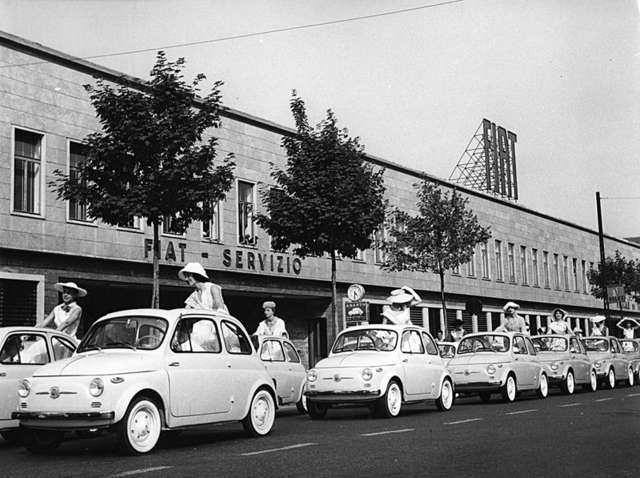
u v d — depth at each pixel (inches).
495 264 1961.1
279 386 669.9
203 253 1091.9
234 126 1174.3
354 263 1417.3
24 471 361.4
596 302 2571.4
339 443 453.7
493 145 2037.4
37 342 494.3
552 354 951.6
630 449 415.5
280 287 1238.3
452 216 1246.3
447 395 716.0
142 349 443.5
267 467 362.6
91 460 397.1
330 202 938.7
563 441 450.3
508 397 799.7
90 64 959.6
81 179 743.7
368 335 677.3
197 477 334.0
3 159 855.1
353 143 979.9
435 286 1679.4
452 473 342.0
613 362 1075.9
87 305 1011.3
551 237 2304.4
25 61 888.9
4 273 847.7
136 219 1005.8
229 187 757.3
